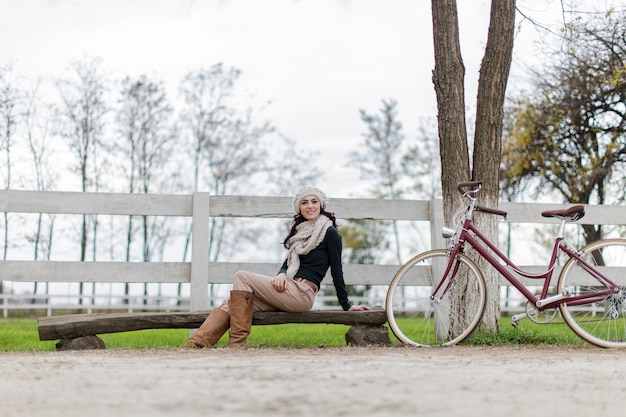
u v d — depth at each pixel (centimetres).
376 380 388
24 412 305
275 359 501
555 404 331
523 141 1978
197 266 766
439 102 744
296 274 650
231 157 2516
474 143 741
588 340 639
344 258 2714
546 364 491
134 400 328
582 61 1820
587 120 1928
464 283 712
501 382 393
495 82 732
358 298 1941
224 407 311
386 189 2645
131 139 2375
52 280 745
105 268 754
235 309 634
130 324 634
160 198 777
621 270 709
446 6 741
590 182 1908
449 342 653
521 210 830
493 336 694
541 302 644
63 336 620
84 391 353
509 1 729
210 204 783
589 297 640
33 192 762
